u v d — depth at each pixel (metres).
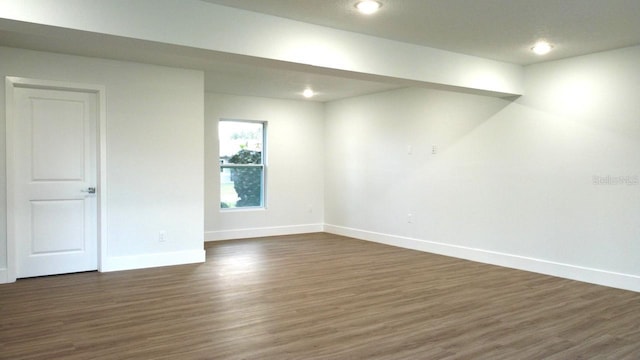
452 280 4.85
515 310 3.84
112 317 3.62
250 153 7.85
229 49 3.47
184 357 2.86
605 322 3.56
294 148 8.14
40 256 4.89
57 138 4.95
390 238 7.11
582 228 4.83
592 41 4.29
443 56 4.64
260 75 5.88
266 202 7.89
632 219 4.46
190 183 5.62
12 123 4.62
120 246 5.21
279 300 4.09
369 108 7.47
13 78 4.60
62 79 4.82
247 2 3.36
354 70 4.08
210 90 7.07
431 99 6.43
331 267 5.46
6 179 4.61
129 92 5.19
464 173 5.99
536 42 4.34
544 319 3.62
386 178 7.18
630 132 4.46
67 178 5.01
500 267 5.49
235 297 4.18
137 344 3.07
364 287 4.55
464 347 3.06
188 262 5.63
